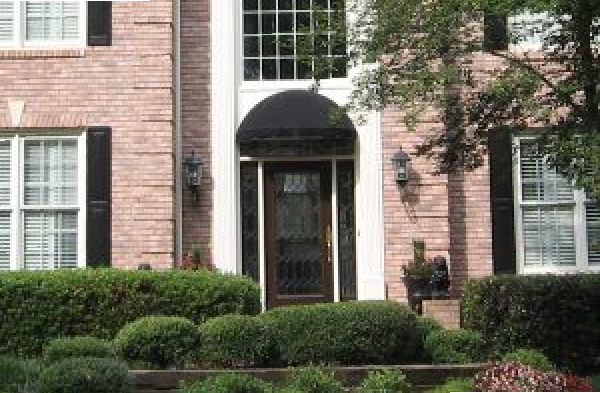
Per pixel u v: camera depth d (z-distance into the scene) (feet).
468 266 50.93
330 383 33.47
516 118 36.70
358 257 51.34
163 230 50.31
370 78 37.40
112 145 50.83
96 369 32.94
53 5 52.21
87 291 43.09
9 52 51.13
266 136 50.60
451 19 33.94
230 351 38.14
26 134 51.13
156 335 38.29
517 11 32.65
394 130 51.31
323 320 38.50
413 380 37.42
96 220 50.34
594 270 50.42
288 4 53.72
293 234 52.85
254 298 43.24
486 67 46.42
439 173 40.50
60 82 51.13
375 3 36.04
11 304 43.16
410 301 48.80
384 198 51.03
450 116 37.70
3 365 34.30
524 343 42.78
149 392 36.37
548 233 51.06
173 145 51.26
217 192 51.88
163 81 51.21
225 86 52.60
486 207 51.11
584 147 32.01
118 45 51.42
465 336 40.83
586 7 32.53
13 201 50.83
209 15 53.31
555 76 36.01
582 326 42.96
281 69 53.26
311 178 53.11
